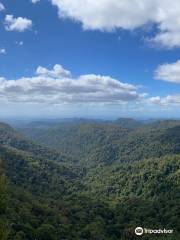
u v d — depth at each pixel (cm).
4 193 4575
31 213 12738
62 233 12150
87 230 13600
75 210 16462
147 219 16175
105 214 16912
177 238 13288
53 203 16462
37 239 10531
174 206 17275
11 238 8756
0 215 5588
